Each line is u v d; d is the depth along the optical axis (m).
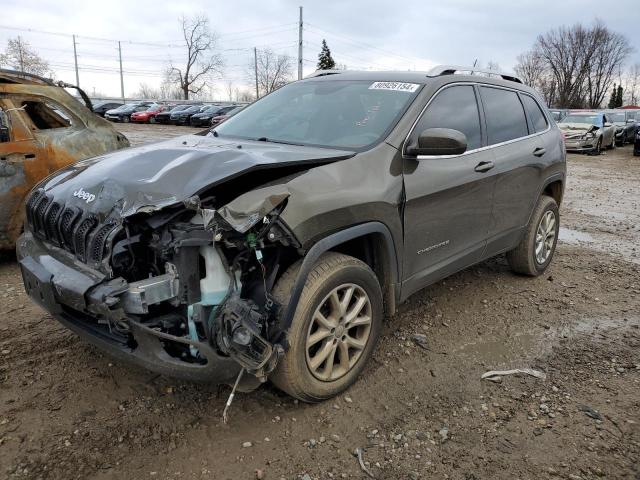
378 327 3.28
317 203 2.72
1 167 4.96
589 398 3.25
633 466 2.66
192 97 81.81
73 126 5.72
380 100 3.74
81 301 2.47
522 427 2.94
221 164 2.68
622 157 20.22
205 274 2.54
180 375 2.51
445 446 2.76
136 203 2.54
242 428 2.83
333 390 3.04
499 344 3.92
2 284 4.80
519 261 5.14
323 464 2.60
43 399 3.00
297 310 2.72
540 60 86.06
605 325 4.32
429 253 3.65
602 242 7.07
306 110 3.93
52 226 2.93
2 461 2.51
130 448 2.64
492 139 4.29
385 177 3.18
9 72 5.48
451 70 4.15
